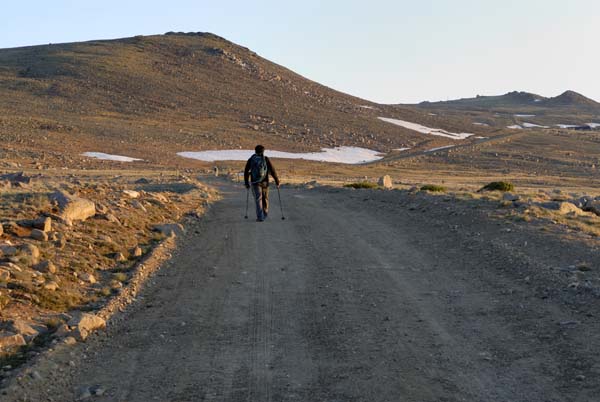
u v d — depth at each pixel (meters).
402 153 145.62
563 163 130.25
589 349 6.62
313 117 176.50
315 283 10.08
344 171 106.25
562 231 13.46
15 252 9.94
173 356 6.85
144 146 111.31
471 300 8.82
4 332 7.07
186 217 18.39
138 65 189.12
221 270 11.15
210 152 115.62
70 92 151.62
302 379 6.12
